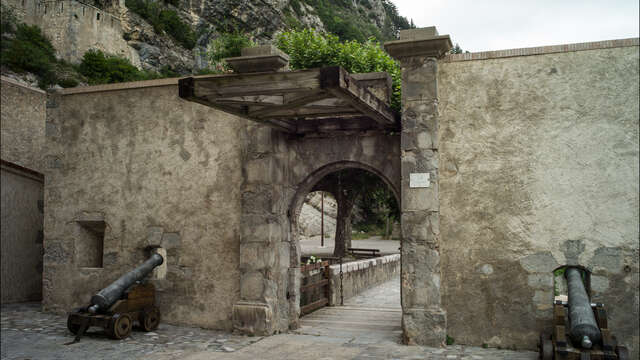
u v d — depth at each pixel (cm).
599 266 663
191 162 869
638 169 658
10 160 1266
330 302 1106
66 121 955
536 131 699
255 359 649
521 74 710
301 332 817
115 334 743
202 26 5194
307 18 6619
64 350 691
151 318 816
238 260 825
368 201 2533
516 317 690
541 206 691
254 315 789
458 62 737
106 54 3953
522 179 700
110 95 929
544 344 591
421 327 709
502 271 700
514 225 700
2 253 1086
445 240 725
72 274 933
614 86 674
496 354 662
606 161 671
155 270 988
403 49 734
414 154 731
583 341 545
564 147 687
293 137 838
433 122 727
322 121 809
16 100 1291
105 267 909
